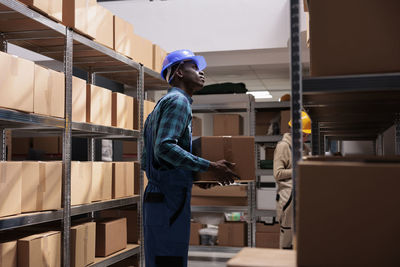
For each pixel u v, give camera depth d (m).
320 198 0.99
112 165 3.17
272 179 6.33
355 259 0.97
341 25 1.15
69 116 2.55
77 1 2.59
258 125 5.34
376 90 1.13
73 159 4.85
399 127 2.00
